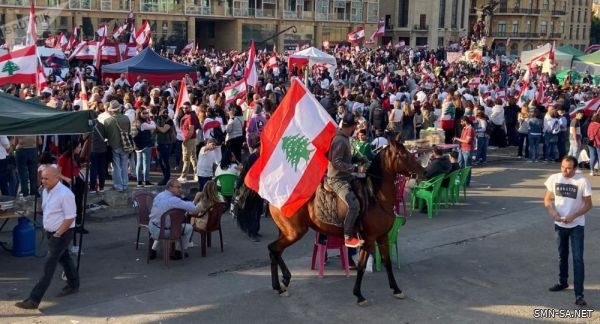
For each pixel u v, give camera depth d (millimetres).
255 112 16172
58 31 52656
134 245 11602
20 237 10719
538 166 20766
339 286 9734
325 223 8891
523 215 14461
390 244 10383
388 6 91375
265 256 11164
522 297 9375
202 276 10070
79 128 9742
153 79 23266
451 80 35125
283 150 9172
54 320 8273
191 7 66000
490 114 23078
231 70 31266
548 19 99688
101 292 9289
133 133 15398
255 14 72188
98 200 14008
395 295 9219
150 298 9086
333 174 8852
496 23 96625
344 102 20562
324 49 53156
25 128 9312
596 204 15656
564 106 23203
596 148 19172
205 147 14602
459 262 11008
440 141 18297
